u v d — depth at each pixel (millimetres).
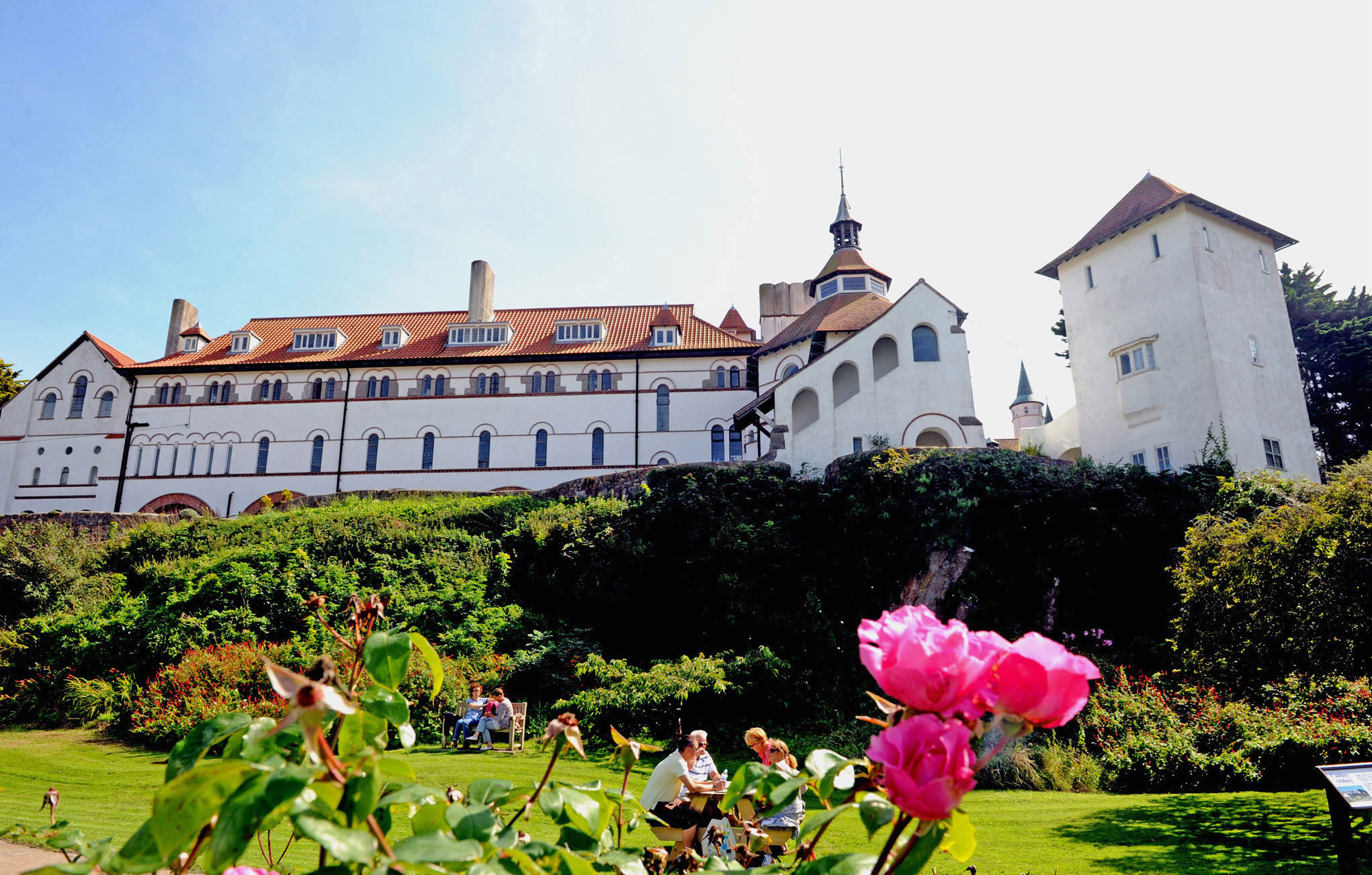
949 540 24844
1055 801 14031
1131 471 26562
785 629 24562
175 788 1690
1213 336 30375
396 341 56125
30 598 28703
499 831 2006
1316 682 15281
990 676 1684
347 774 1796
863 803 2004
